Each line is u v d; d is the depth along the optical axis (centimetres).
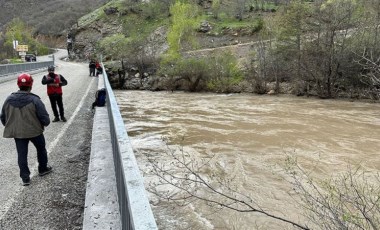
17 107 541
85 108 1298
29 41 9719
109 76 4178
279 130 1586
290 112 2133
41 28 12825
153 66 4322
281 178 949
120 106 2511
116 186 445
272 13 6875
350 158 1143
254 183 918
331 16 2889
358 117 1936
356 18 2844
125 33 7588
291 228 669
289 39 3222
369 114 2042
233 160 1127
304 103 2586
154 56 4572
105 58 6538
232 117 1959
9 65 2689
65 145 784
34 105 553
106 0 13088
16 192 522
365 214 465
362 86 2753
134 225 167
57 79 1027
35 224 426
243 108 2336
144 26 7712
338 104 2509
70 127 972
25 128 541
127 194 214
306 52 3045
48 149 748
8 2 16775
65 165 649
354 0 2931
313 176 955
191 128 1648
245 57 4078
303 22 3088
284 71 3334
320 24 2952
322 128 1630
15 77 2670
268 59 3441
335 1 2942
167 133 1550
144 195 207
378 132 1541
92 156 588
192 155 1189
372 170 1013
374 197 626
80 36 8462
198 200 815
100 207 401
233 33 6216
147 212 183
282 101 2728
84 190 536
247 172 1006
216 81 3588
